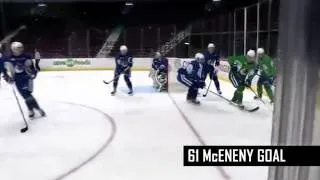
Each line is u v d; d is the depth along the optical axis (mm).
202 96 8578
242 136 4965
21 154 4367
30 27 21547
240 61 6891
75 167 3873
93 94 9164
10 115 6715
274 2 8922
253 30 10414
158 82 9242
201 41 14539
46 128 5660
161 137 4996
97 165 3920
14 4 21156
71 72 15406
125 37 17719
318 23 1641
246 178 3439
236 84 6953
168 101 7922
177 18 22609
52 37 21766
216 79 8672
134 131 5363
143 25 22984
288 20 1723
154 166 3850
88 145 4691
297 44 1690
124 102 7898
